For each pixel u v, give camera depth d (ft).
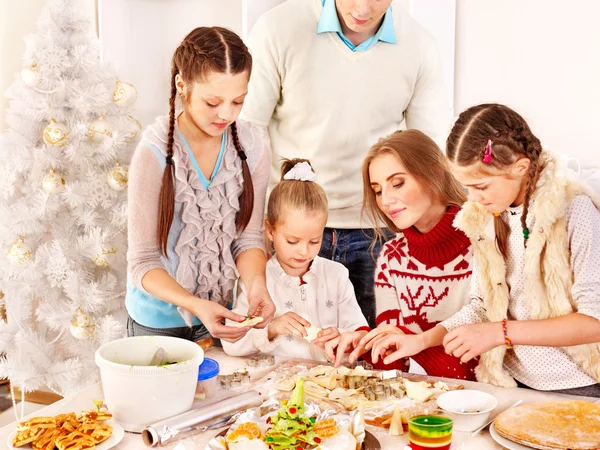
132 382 4.25
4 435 4.22
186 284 5.86
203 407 4.41
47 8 9.76
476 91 10.21
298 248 6.44
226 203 5.84
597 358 5.23
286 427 3.95
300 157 7.99
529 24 9.77
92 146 9.96
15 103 9.89
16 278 10.18
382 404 4.59
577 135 9.80
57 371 10.20
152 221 5.60
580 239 5.06
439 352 6.03
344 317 6.75
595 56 9.52
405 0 10.06
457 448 4.03
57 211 10.13
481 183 5.12
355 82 7.65
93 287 9.89
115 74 10.09
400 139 6.24
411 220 6.25
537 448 3.86
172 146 5.54
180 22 11.28
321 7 7.55
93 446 3.96
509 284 5.51
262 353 5.88
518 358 5.50
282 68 7.68
